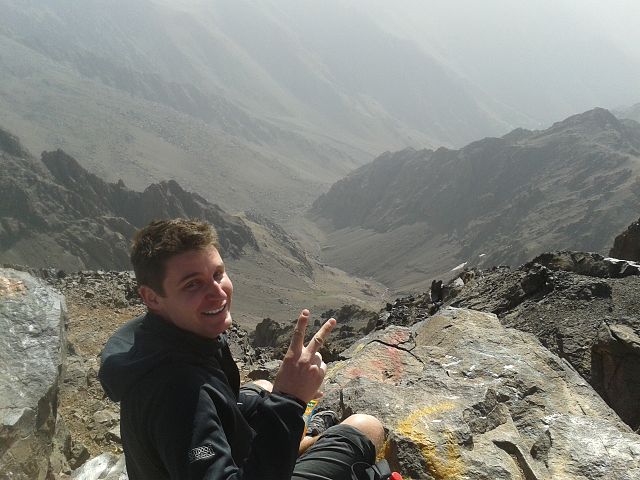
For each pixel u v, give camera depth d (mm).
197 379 1078
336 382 2799
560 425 2236
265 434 1123
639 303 5133
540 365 2770
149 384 1066
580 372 4238
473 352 2877
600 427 2225
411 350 3039
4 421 2514
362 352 3088
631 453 2066
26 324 3172
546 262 6816
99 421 4824
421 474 1957
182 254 1125
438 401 2297
